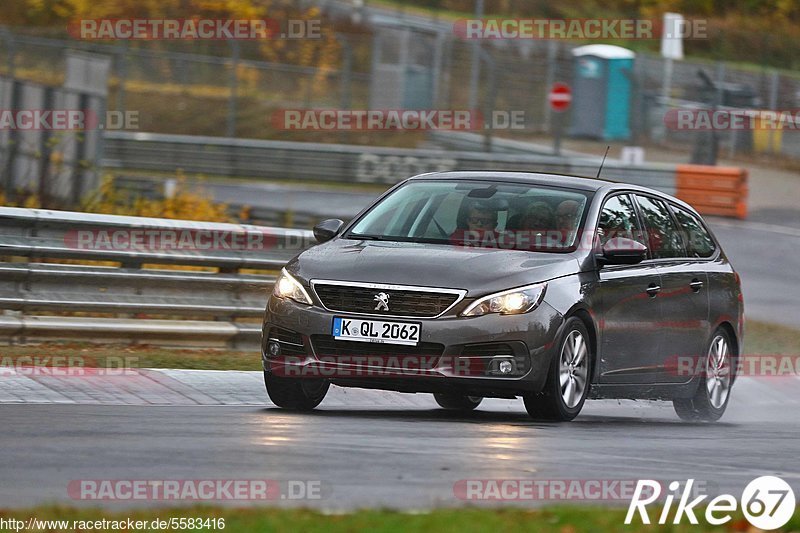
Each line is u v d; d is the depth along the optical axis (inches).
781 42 7017.7
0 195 2687.0
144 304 1492.4
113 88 5615.2
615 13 7180.1
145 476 753.0
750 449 1048.2
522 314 1092.5
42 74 5319.9
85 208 2507.4
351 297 1104.2
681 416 1400.1
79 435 898.7
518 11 7253.9
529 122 5615.2
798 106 5851.4
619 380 1221.7
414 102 5644.7
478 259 1128.2
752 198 4594.0
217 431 952.3
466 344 1079.6
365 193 4471.0
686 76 5866.1
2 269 1414.9
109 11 5526.6
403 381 1091.3
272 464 810.2
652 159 5255.9
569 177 1284.4
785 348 2117.4
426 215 1216.8
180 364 1395.2
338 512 657.0
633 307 1230.3
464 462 855.7
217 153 4746.6
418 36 5738.2
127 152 4724.4
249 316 1581.0
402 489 748.0
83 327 1450.5
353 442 924.6
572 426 1117.1
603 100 5531.5
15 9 5733.3
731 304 1417.3
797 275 3144.7
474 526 624.4
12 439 864.9
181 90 5684.1
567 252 1174.3
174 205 2625.5
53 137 2716.5
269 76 5782.5
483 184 1256.2
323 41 5989.2
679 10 7175.2
